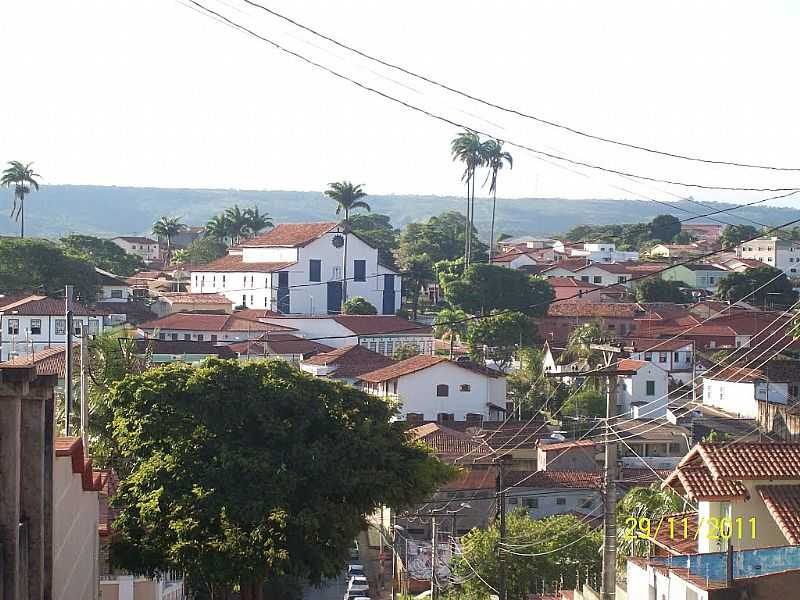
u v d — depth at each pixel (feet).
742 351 483.10
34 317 430.20
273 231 632.79
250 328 483.51
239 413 139.33
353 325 497.46
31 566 75.00
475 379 365.61
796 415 343.05
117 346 242.37
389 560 255.29
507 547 187.73
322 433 140.56
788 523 120.16
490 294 565.53
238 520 128.36
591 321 561.43
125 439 137.80
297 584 207.21
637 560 140.46
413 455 144.36
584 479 274.16
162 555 130.41
